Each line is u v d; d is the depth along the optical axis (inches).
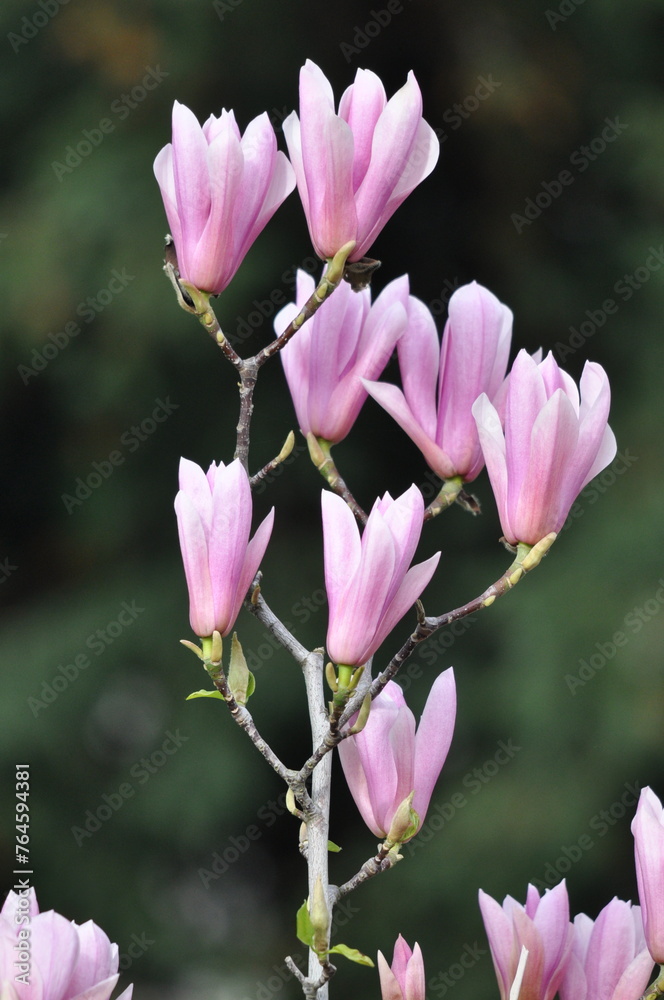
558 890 79.5
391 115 78.5
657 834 78.3
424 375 82.8
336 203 78.5
